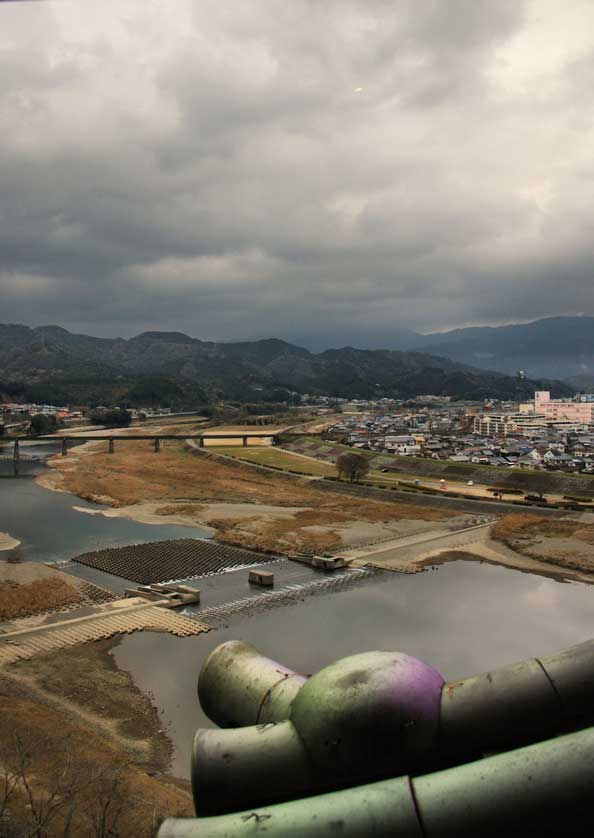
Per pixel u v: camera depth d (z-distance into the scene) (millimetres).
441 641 60312
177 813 28719
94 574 84562
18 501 143500
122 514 127750
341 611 69375
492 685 11664
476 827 9555
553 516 115938
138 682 50562
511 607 70438
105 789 30125
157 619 65250
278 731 11742
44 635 60375
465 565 89000
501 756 10172
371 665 11859
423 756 11203
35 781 31188
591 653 11617
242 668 14320
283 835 9836
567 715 11227
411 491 145500
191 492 153375
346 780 11086
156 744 40844
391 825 9656
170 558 92188
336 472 182000
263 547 98625
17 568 84188
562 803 9453
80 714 44906
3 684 49750
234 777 11477
